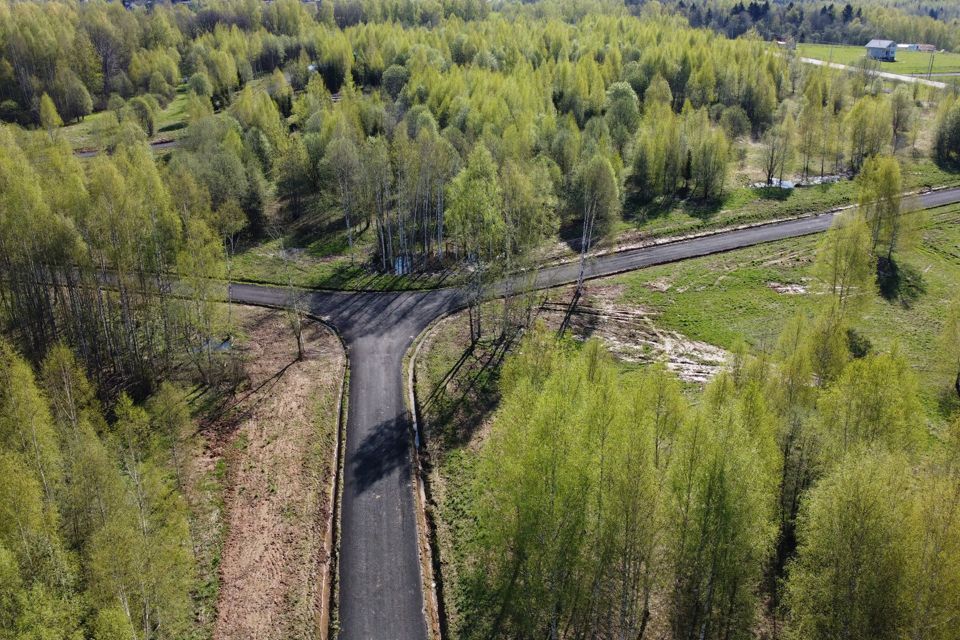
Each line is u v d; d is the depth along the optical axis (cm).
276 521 5088
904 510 3334
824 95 16200
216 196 9662
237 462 5678
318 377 6838
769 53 17912
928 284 8900
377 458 5775
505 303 7675
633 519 3541
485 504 4188
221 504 5222
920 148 13838
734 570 3638
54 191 7031
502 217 7781
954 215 10856
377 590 4575
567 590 3831
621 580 4175
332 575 4694
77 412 5272
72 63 16062
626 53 17812
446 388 6662
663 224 10656
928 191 11925
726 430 3547
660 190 11731
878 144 13100
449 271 9156
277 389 6638
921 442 4594
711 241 10162
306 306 8262
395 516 5178
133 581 3697
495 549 4234
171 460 5338
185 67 19012
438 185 9294
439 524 5078
